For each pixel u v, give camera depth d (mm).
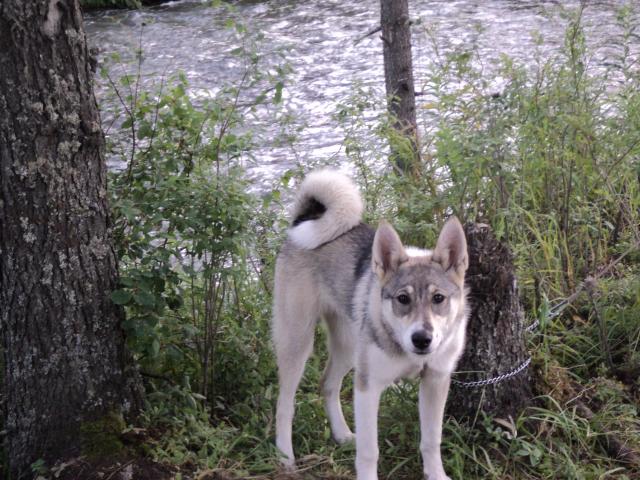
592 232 4172
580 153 4117
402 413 3441
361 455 3162
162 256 3273
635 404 3521
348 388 3727
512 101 4055
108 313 3223
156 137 3488
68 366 3186
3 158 3062
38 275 3131
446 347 3129
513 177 4055
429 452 3240
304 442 3447
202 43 9203
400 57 4613
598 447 3385
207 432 3312
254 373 3555
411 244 3994
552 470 3275
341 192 3398
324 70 8383
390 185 4148
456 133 3936
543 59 6969
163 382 3486
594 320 3785
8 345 3199
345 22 10281
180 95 3467
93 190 3166
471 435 3369
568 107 4070
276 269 3479
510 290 3344
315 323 3438
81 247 3156
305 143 6219
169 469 3197
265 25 10344
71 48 3068
